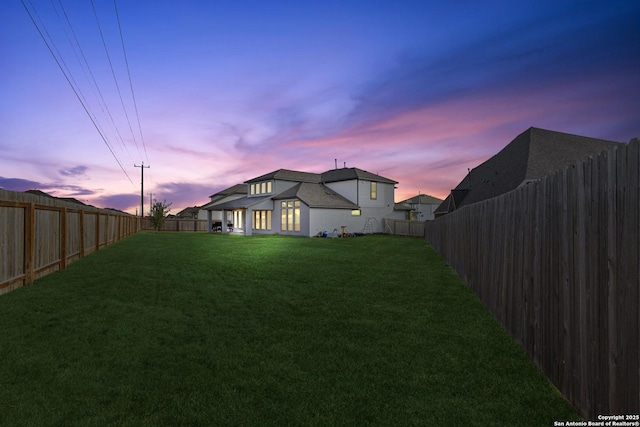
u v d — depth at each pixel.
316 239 25.86
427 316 5.85
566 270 3.14
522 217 4.50
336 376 3.63
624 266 2.22
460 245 9.79
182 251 16.31
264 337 4.82
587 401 2.75
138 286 8.21
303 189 32.34
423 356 4.16
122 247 18.11
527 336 4.23
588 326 2.72
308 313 6.02
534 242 4.02
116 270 10.49
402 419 2.86
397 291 7.79
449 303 6.73
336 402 3.12
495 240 5.93
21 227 8.00
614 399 2.34
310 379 3.56
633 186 2.12
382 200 35.72
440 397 3.21
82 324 5.34
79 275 9.58
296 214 30.45
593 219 2.65
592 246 2.66
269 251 16.55
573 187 3.01
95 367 3.84
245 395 3.25
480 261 7.13
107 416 2.91
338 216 31.38
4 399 3.15
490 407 3.03
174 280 9.01
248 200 35.81
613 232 2.36
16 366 3.83
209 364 3.93
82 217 13.23
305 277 9.53
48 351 4.27
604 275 2.48
